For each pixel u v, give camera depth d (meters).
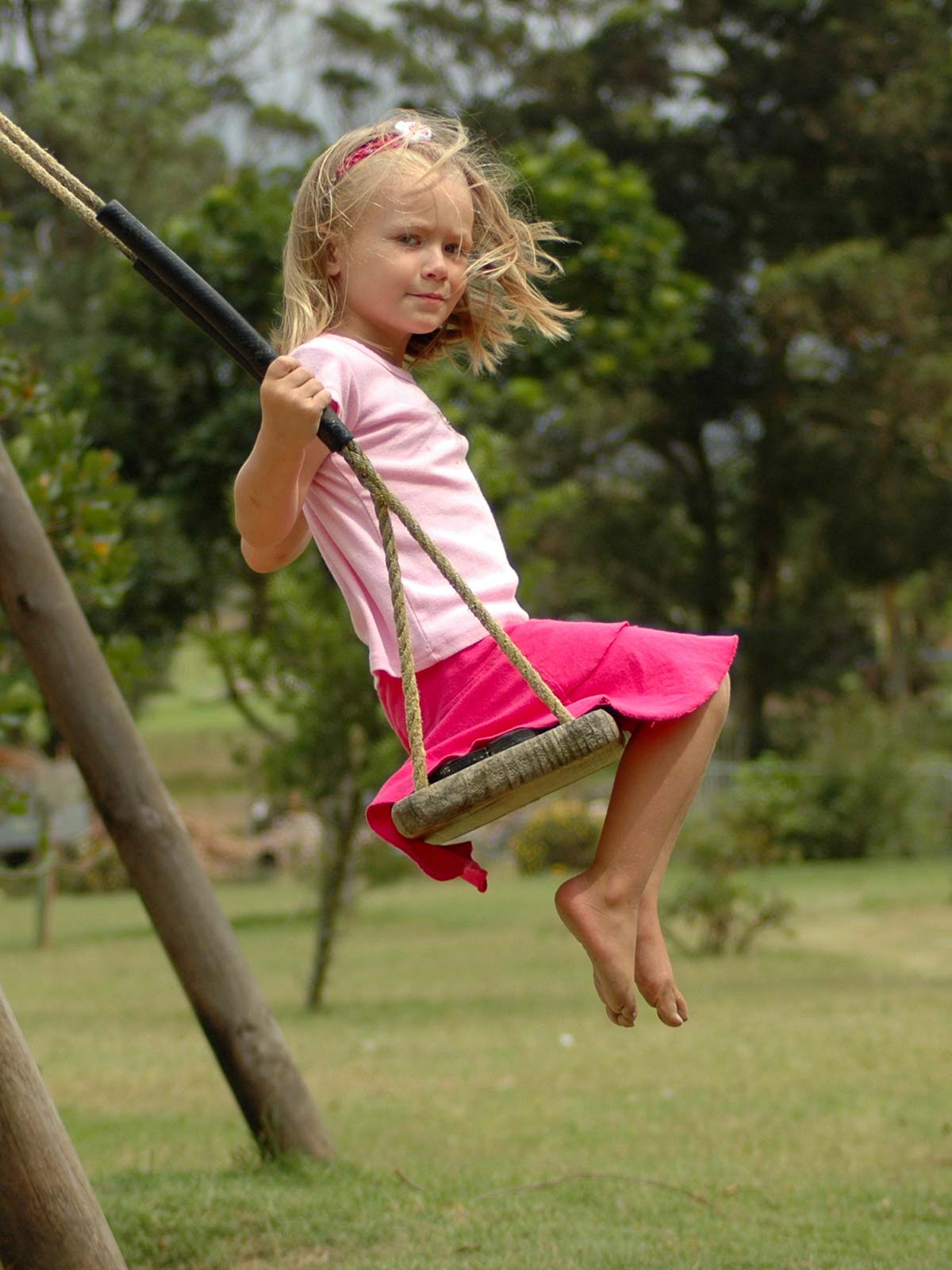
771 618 47.00
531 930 21.47
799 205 42.47
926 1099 9.28
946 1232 6.24
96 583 8.18
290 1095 7.66
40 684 7.48
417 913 24.22
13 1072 4.13
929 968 16.55
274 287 22.75
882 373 40.62
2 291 8.12
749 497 47.94
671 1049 11.43
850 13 41.72
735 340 42.62
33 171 3.51
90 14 46.72
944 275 38.53
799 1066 10.52
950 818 33.50
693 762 3.46
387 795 3.46
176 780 52.03
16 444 8.12
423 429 3.75
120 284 25.31
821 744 33.38
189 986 7.62
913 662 58.84
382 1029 13.03
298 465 3.41
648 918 3.58
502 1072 10.69
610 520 46.28
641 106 43.44
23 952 20.36
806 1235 6.21
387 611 3.62
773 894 18.61
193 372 25.06
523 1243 6.06
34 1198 4.12
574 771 3.21
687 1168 7.60
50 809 21.05
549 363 22.92
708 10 41.69
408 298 3.64
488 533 3.78
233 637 14.62
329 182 3.71
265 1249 6.05
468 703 3.52
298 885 30.53
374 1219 6.46
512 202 4.36
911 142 41.47
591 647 3.51
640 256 23.34
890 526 42.81
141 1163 7.79
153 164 43.78
